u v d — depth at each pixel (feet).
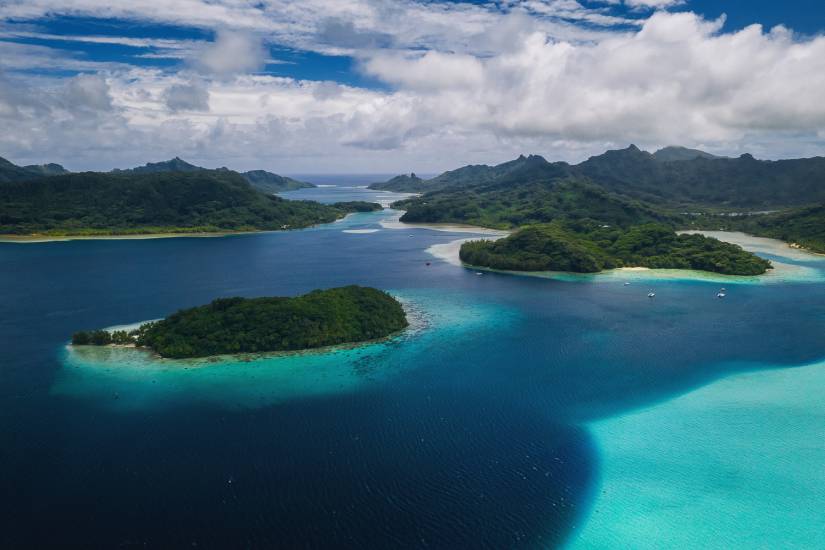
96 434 311.68
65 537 230.68
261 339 442.09
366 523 238.48
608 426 324.39
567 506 250.16
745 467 281.33
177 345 429.79
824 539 230.48
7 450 296.30
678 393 371.15
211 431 315.17
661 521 240.53
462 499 255.09
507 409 346.33
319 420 329.31
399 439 308.19
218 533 232.32
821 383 386.11
